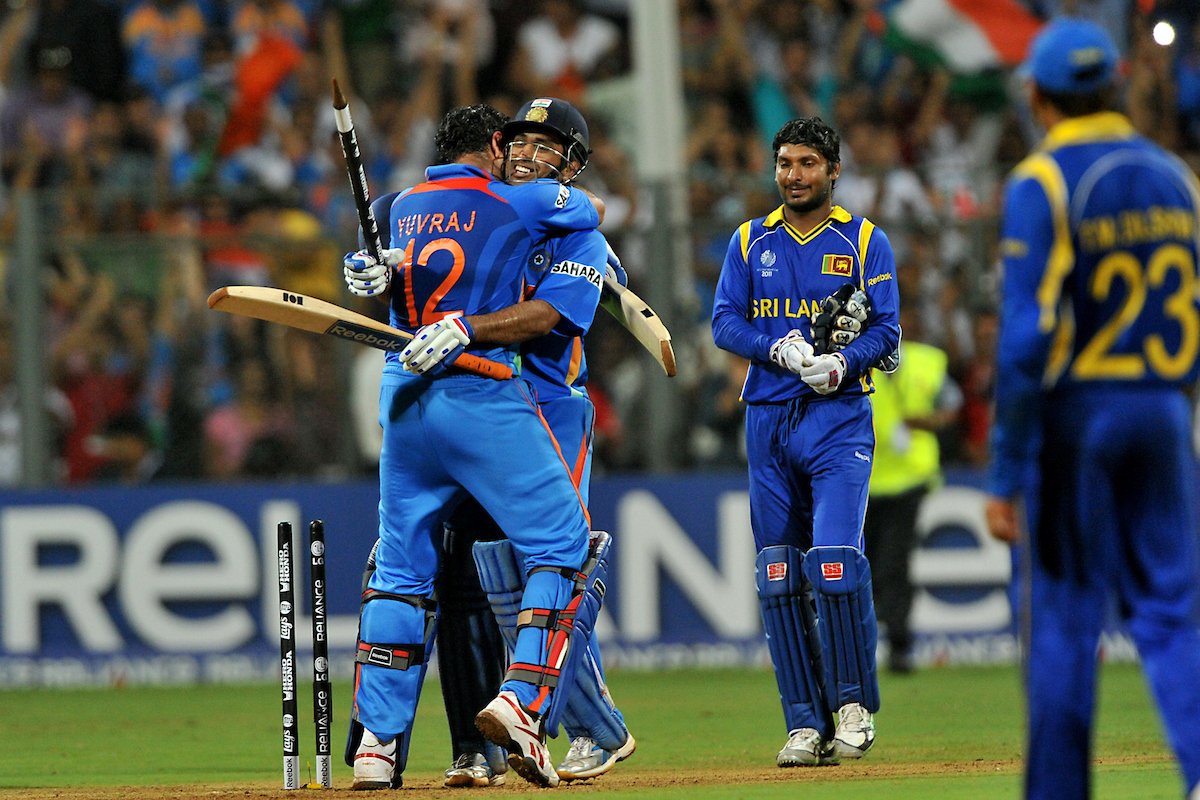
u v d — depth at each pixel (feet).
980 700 103.24
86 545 129.59
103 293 130.00
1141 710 95.20
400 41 173.17
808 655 69.87
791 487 71.36
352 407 130.41
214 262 130.11
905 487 121.08
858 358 68.59
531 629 58.39
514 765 57.52
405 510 60.18
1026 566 45.21
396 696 60.49
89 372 130.21
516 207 60.03
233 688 123.95
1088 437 44.57
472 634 62.69
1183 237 45.27
